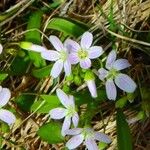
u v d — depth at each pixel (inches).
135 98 3.8
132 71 3.9
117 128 3.5
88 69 3.3
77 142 3.3
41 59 3.9
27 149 4.0
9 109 3.9
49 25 4.0
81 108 3.8
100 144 3.5
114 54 3.3
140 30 4.0
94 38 3.9
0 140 3.8
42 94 3.8
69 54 3.3
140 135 3.9
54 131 3.7
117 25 4.0
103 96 3.6
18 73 3.9
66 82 3.8
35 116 4.0
